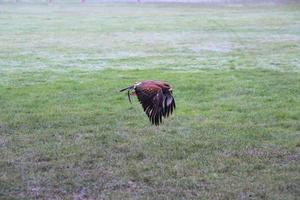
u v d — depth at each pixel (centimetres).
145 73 2270
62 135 1334
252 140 1286
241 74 2236
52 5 6888
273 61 2628
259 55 2847
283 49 3080
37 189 993
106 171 1081
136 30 4194
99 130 1375
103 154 1184
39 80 2106
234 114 1548
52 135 1333
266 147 1230
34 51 3025
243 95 1816
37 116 1511
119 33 3988
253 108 1625
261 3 6719
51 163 1126
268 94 1828
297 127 1411
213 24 4581
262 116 1524
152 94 609
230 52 2978
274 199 944
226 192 973
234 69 2384
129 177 1049
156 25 4559
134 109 1605
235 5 6575
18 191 984
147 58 2758
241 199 944
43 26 4503
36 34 3916
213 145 1241
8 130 1373
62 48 3158
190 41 3494
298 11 5616
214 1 7194
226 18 5084
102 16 5431
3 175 1055
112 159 1152
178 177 1049
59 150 1209
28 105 1656
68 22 4841
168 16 5366
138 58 2761
